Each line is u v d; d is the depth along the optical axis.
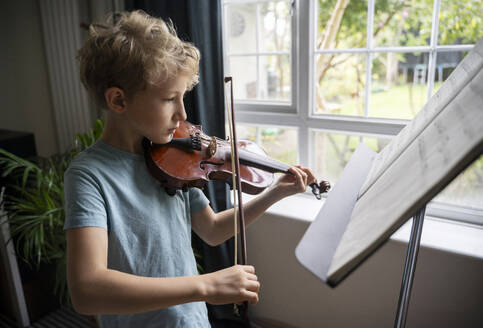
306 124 1.74
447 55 1.47
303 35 1.64
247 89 2.08
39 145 2.68
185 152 0.96
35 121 2.63
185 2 1.59
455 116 0.46
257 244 1.73
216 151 1.03
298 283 1.66
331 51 1.64
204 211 0.94
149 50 0.64
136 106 0.68
